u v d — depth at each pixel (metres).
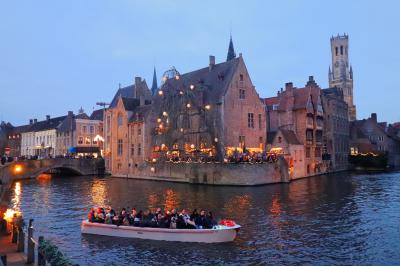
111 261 14.71
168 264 14.23
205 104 47.81
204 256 15.12
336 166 65.12
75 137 75.44
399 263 13.96
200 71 55.38
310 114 55.56
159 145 50.56
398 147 91.69
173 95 49.69
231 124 47.06
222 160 44.69
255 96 50.44
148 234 17.73
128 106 58.34
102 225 18.66
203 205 26.75
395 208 24.88
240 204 26.92
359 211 23.89
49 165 55.78
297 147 51.66
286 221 21.08
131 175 55.47
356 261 14.25
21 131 94.69
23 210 26.19
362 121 87.38
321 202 27.62
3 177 32.53
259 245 16.50
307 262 14.21
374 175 54.66
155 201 29.30
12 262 12.02
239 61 49.25
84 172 61.34
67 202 29.84
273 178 41.94
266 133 52.62
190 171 44.06
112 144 60.44
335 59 131.38
